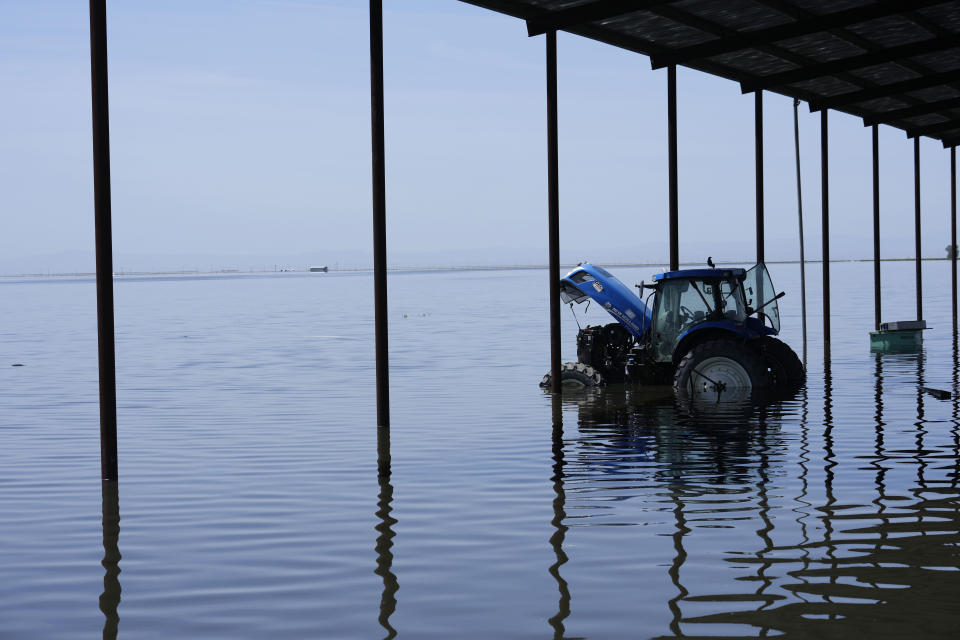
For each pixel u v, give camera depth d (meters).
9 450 9.93
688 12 13.20
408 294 64.69
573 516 6.90
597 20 12.41
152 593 5.43
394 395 14.03
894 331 19.30
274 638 4.71
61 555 6.20
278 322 34.66
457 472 8.50
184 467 8.94
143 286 118.06
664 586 5.34
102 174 8.33
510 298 54.53
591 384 14.08
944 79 17.58
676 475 8.20
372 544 6.29
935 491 7.40
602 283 14.60
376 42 10.38
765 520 6.67
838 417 11.05
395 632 4.76
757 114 16.92
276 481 8.25
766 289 13.72
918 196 23.95
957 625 4.68
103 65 8.30
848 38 14.87
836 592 5.18
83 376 17.25
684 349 13.52
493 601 5.17
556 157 12.96
